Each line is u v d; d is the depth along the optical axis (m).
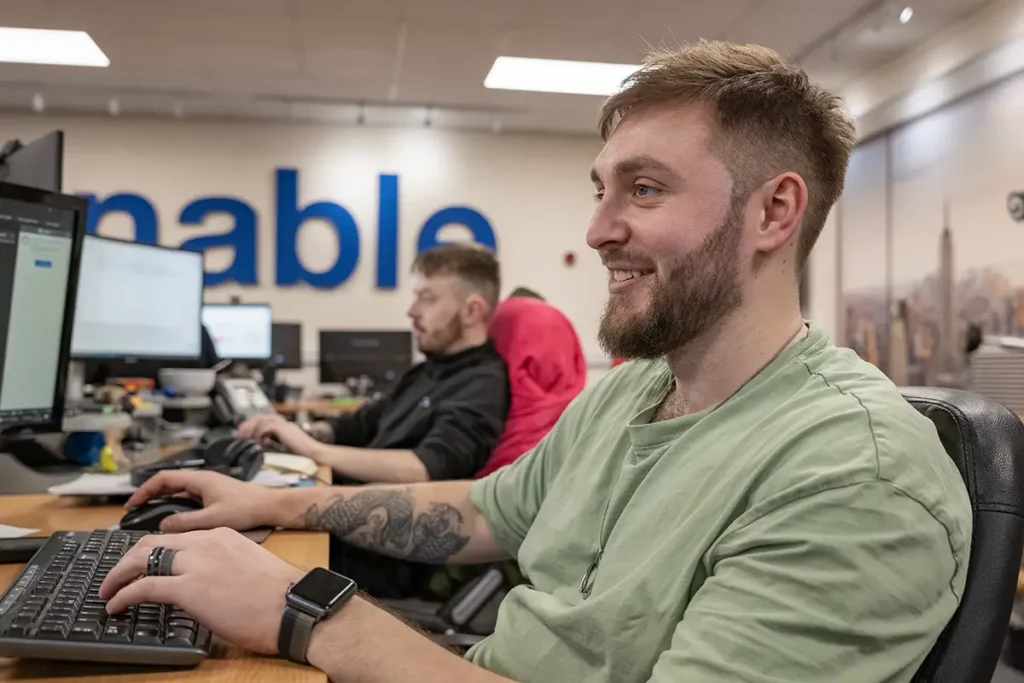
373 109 6.07
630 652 0.73
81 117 6.11
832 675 0.58
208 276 6.24
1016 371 2.95
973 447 0.72
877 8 4.18
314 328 6.40
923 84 4.70
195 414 2.35
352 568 1.52
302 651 0.66
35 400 1.27
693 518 0.73
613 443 0.93
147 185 6.20
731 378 0.81
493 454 1.93
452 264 2.05
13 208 1.20
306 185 6.40
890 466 0.63
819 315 5.84
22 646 0.62
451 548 1.14
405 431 1.97
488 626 1.43
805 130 0.80
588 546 0.87
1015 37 3.96
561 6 4.23
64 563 0.81
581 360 2.12
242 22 4.46
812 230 0.82
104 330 2.01
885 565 0.60
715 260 0.78
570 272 6.71
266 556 0.74
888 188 5.07
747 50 0.82
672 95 0.80
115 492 1.26
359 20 4.43
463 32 4.59
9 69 5.21
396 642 0.67
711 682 0.59
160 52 4.93
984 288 4.19
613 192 0.82
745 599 0.62
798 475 0.66
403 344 5.50
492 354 2.04
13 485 1.44
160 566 0.72
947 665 0.63
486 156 6.62
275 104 5.96
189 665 0.65
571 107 5.96
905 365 4.88
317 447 1.78
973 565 0.66
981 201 4.21
